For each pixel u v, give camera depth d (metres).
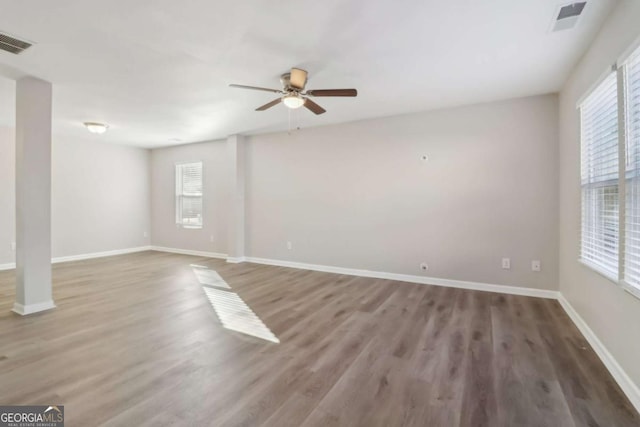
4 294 3.81
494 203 3.95
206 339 2.60
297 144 5.38
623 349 1.96
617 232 2.15
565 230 3.35
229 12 2.08
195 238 6.75
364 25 2.24
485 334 2.71
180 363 2.21
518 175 3.82
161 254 6.79
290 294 3.88
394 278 4.59
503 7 2.04
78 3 1.98
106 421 1.62
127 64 2.85
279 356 2.32
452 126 4.15
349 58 2.74
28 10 2.05
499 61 2.81
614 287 2.09
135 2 1.97
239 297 3.76
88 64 2.85
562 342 2.55
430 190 4.31
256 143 5.83
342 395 1.86
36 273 3.19
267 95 3.66
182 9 2.05
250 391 1.89
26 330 2.75
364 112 4.35
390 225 4.60
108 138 6.16
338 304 3.50
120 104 3.99
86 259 6.18
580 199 2.81
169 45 2.51
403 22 2.21
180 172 6.99
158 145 6.93
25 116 3.11
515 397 1.84
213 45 2.52
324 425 1.61
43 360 2.24
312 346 2.48
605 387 1.94
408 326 2.88
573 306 3.04
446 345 2.50
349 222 4.93
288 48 2.56
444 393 1.88
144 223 7.29
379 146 4.65
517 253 3.84
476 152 4.02
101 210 6.50
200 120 4.78
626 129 1.95
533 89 3.50
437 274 4.30
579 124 2.83
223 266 5.54
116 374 2.06
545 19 2.18
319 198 5.19
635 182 1.88
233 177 5.88
